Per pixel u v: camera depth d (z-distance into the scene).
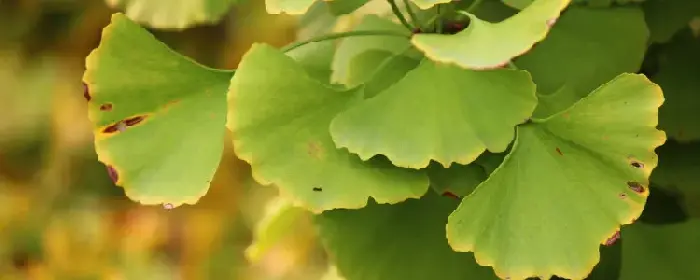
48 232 1.64
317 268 1.47
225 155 1.63
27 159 1.72
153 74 0.65
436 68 0.64
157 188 0.64
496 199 0.63
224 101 0.65
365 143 0.63
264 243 0.74
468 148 0.63
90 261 1.61
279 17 1.41
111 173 0.64
